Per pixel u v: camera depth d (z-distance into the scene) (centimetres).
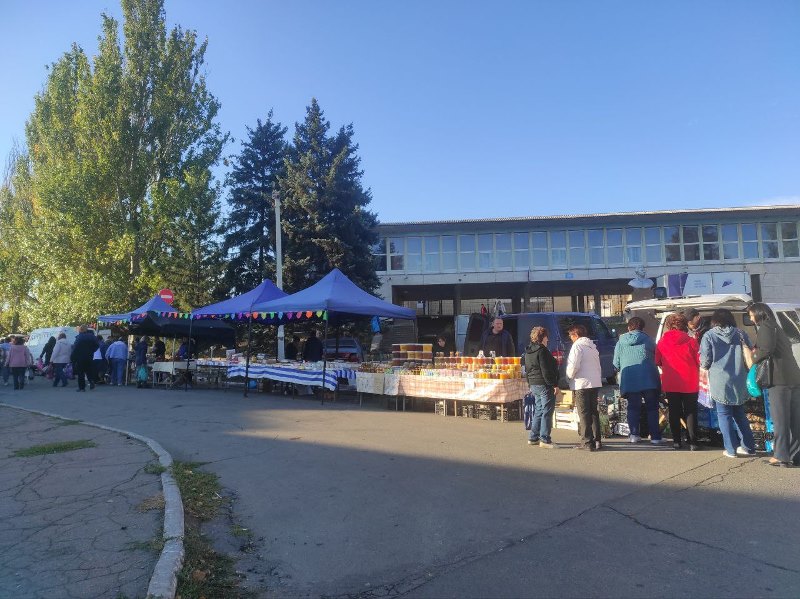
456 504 551
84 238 2414
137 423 1033
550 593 368
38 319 2778
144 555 424
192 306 2492
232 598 379
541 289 3722
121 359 1838
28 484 621
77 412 1182
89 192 2408
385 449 792
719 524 479
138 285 2425
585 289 3731
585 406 767
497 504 547
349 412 1155
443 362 1183
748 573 388
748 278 2409
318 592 385
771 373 656
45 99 2783
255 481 648
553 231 3266
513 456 739
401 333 3403
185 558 430
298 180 2366
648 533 464
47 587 372
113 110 2480
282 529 502
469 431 924
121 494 579
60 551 432
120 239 2372
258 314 1490
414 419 1055
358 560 433
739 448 723
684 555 419
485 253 3281
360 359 1898
